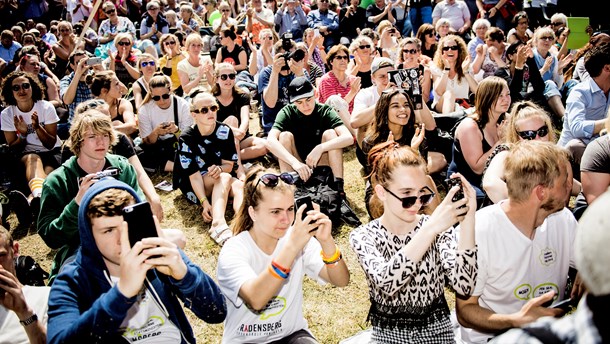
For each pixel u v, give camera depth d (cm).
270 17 1129
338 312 366
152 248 201
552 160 238
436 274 246
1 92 525
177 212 507
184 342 249
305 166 475
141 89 689
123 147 438
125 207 207
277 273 232
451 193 222
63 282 228
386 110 445
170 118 583
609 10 951
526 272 254
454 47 616
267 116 636
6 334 258
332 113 511
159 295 240
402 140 456
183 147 483
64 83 700
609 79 465
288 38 704
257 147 580
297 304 270
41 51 974
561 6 1004
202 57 799
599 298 112
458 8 1062
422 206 243
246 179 268
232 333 263
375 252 245
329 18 1098
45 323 267
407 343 243
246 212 271
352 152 618
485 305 265
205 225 482
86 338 200
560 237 259
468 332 272
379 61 549
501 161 351
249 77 845
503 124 417
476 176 435
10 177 532
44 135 525
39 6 1264
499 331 238
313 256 272
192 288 218
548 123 364
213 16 1252
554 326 124
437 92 628
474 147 426
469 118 434
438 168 513
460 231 235
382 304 246
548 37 719
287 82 637
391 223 253
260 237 266
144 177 442
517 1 1124
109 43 1018
